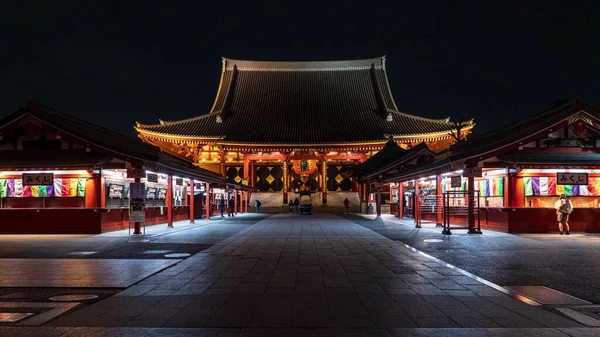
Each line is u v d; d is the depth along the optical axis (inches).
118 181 1098.1
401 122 2957.7
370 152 2869.1
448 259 589.3
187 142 2758.4
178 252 672.4
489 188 1095.6
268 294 386.9
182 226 1244.5
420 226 1186.0
